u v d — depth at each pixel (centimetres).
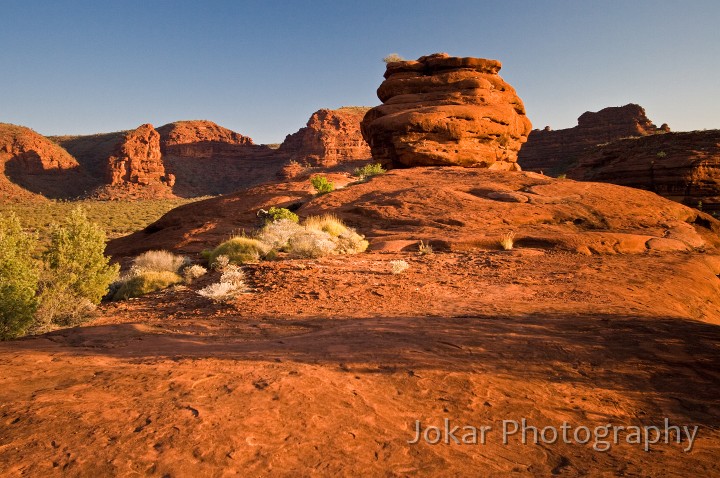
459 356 521
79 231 1033
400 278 1046
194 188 16688
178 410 363
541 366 496
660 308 783
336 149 16400
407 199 1980
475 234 1527
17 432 323
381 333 616
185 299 977
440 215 1770
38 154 14238
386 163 3497
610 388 444
